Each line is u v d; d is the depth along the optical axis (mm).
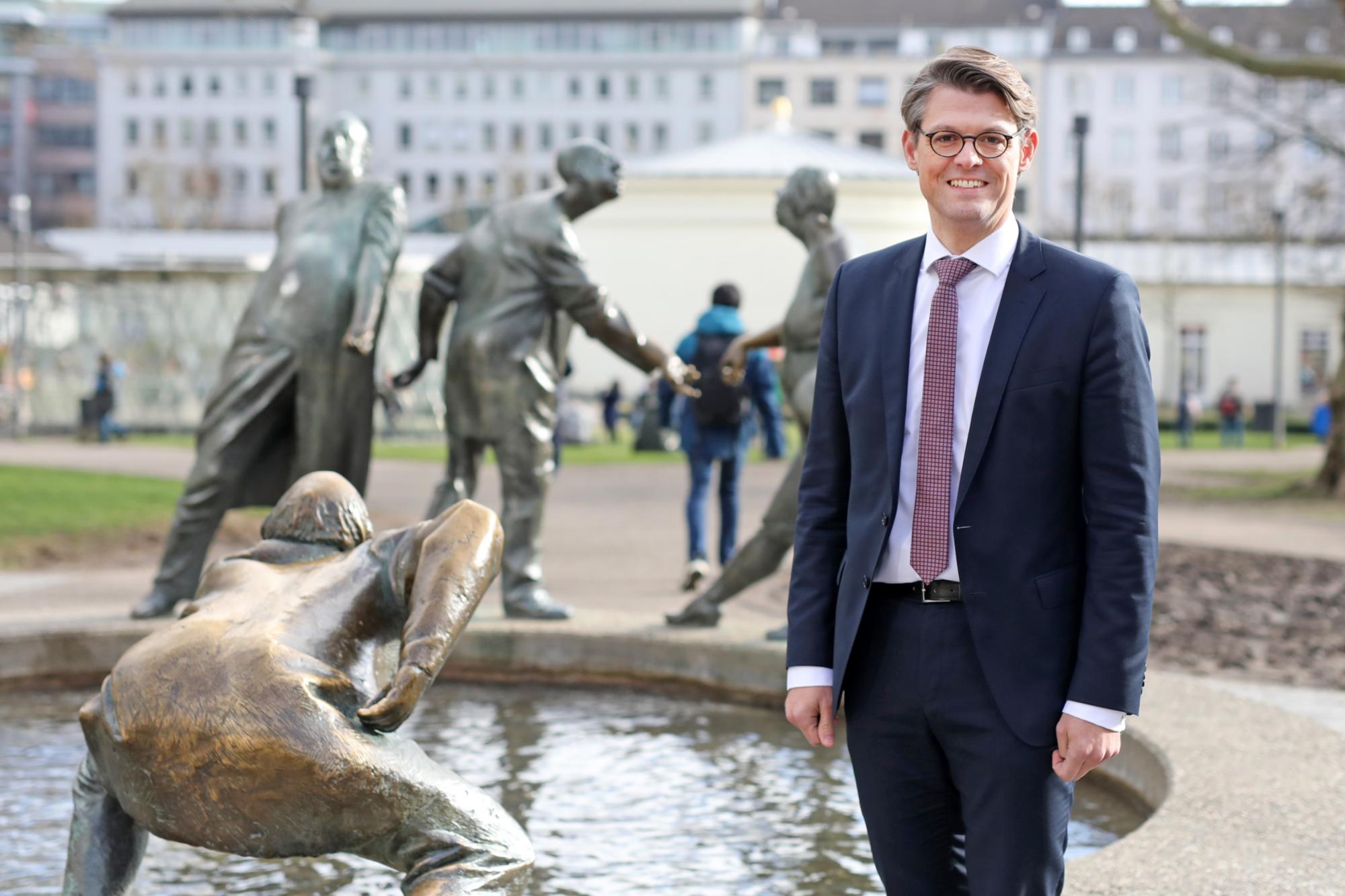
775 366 12266
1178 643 8734
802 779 5301
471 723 6156
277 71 102562
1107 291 2732
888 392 2834
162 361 31797
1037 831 2703
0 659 6676
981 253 2803
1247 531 15070
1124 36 96250
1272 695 7203
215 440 7438
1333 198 32062
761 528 6992
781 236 34375
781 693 6441
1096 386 2703
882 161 35906
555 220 7551
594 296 7492
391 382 7781
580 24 102625
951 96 2793
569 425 30031
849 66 100562
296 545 3480
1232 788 4395
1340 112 25422
